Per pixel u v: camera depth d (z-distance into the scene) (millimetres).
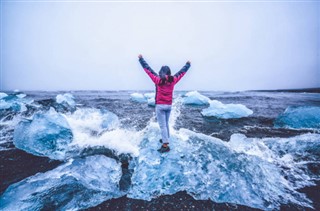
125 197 2023
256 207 1863
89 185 2115
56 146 3123
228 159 2695
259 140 3492
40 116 3639
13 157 2928
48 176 2232
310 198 2006
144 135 3539
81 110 5465
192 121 5691
